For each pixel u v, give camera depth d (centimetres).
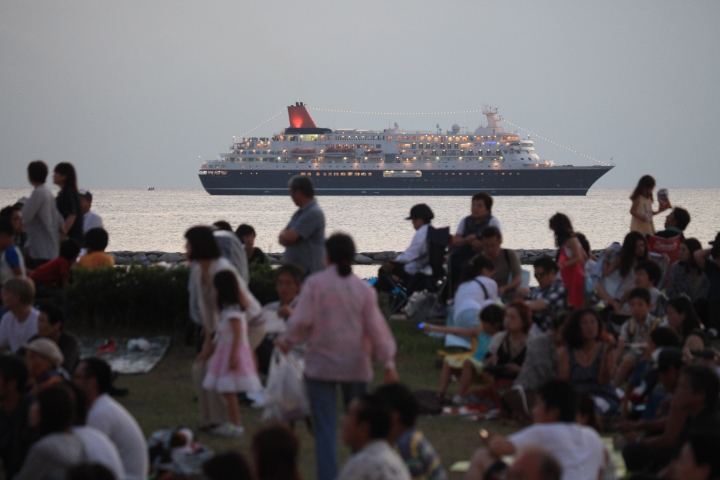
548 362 2748
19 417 2045
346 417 1673
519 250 9562
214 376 2548
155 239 15175
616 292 4072
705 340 2925
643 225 4838
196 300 2775
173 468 2053
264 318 2795
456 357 3070
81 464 1476
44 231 4162
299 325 2059
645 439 2141
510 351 2986
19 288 2862
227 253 3306
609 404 2697
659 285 4412
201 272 2619
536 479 1483
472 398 2966
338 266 2075
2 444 2031
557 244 4162
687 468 1566
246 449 2445
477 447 2484
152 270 4288
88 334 4156
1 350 2916
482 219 4219
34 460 1714
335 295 2056
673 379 2333
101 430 1947
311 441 2583
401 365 3709
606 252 4138
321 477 2047
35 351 2347
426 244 4319
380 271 4525
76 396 1902
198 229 2598
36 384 2369
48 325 2770
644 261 3634
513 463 1525
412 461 1816
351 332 2064
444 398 2995
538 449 1516
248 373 2562
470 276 3734
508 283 4047
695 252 4081
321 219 3148
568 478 1873
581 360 2716
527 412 2692
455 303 3688
